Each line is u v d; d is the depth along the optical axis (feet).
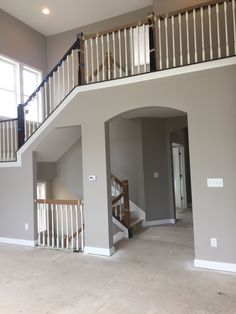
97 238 14.51
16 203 17.07
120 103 13.98
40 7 21.83
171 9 17.72
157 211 21.76
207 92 12.12
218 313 8.51
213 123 12.00
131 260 13.50
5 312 8.86
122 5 22.03
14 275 11.91
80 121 15.01
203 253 12.15
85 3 21.50
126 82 13.87
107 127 14.71
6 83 22.26
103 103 14.42
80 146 21.72
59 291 10.27
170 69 12.88
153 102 13.20
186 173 29.81
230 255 11.64
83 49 15.48
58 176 22.53
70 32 25.43
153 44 13.46
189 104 12.47
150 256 14.03
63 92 16.81
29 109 17.56
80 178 21.72
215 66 11.99
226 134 11.76
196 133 12.31
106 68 16.57
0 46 21.57
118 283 10.85
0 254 14.90
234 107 11.64
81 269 12.44
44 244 16.40
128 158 21.94
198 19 16.15
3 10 21.95
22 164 16.89
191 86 12.45
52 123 15.87
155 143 22.06
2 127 18.04
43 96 17.15
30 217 16.60
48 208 16.92
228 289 10.09
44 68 25.96
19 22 23.48
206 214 12.09
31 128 17.76
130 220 19.51
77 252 14.96
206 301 9.26
